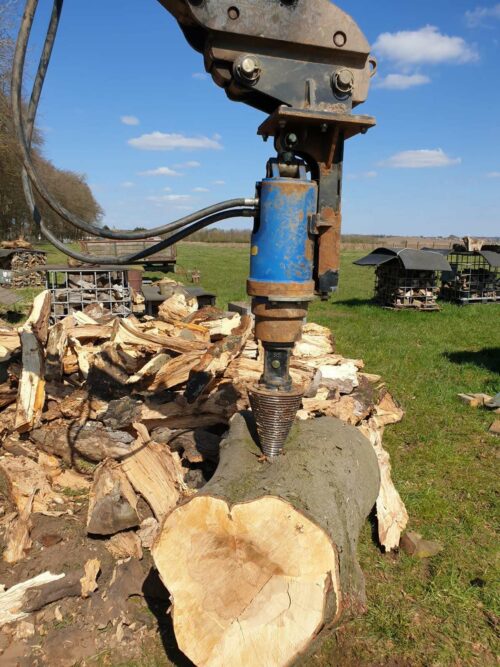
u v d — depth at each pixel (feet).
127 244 59.57
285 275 7.96
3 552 10.52
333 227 8.34
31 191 8.63
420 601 9.68
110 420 13.26
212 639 7.24
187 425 13.84
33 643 8.45
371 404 17.17
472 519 12.32
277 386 8.74
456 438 17.43
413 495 13.44
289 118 7.66
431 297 48.67
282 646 7.04
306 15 7.57
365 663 8.30
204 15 7.22
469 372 25.70
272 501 7.34
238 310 25.32
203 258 121.39
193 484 12.46
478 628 9.09
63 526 11.25
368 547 11.23
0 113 65.72
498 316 45.44
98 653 8.33
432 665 8.30
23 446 13.92
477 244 53.98
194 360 14.26
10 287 62.54
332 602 7.25
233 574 7.45
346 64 8.01
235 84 7.82
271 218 7.93
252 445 9.72
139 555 10.18
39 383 13.97
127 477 11.71
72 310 38.60
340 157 8.27
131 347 15.38
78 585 9.33
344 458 9.97
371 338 34.19
